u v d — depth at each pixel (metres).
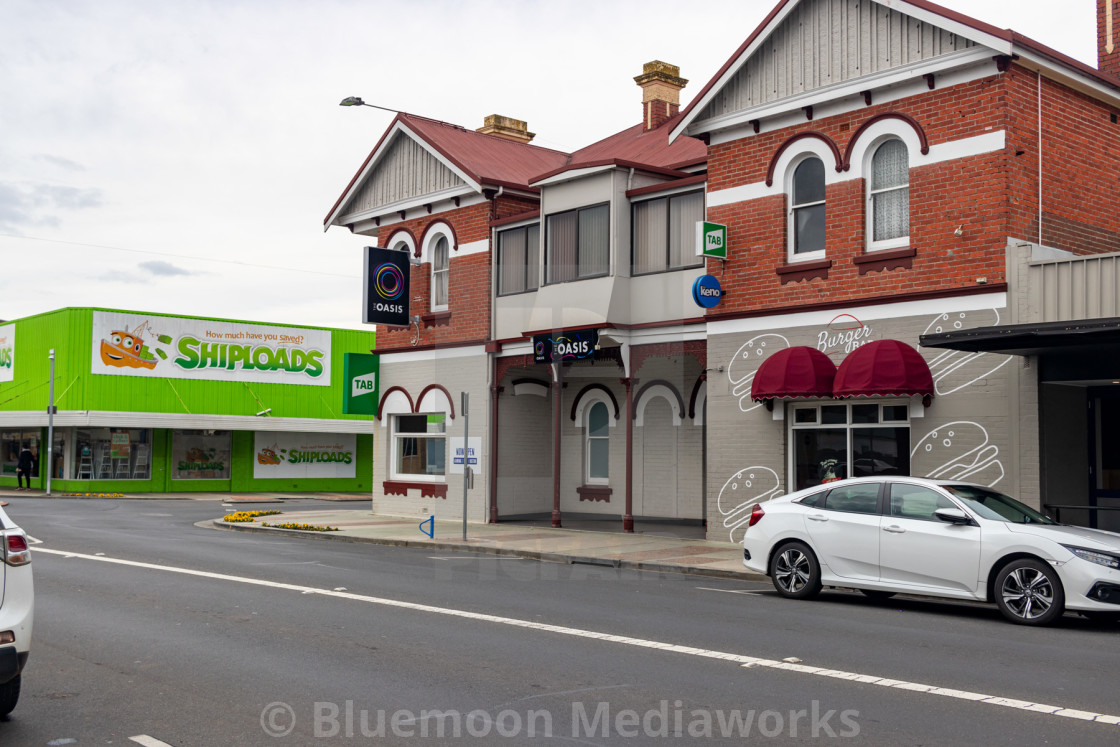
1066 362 14.87
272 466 44.09
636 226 20.70
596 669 8.22
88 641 9.34
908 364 16.00
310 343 45.09
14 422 40.44
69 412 38.28
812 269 17.80
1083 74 16.72
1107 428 16.45
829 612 11.57
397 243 26.62
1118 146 17.95
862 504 12.38
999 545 11.10
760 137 18.69
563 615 10.80
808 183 18.20
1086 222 17.11
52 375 37.88
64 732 6.49
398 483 26.25
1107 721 6.74
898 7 16.58
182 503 34.59
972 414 15.78
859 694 7.43
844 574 12.24
